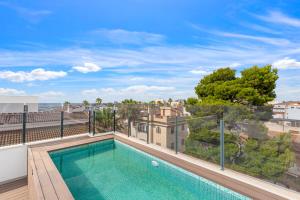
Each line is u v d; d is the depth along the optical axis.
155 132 7.74
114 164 6.28
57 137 8.02
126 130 9.07
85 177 5.33
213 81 15.02
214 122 6.65
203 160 5.84
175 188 4.77
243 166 5.81
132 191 4.60
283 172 5.29
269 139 5.81
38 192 3.55
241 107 7.16
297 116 13.20
